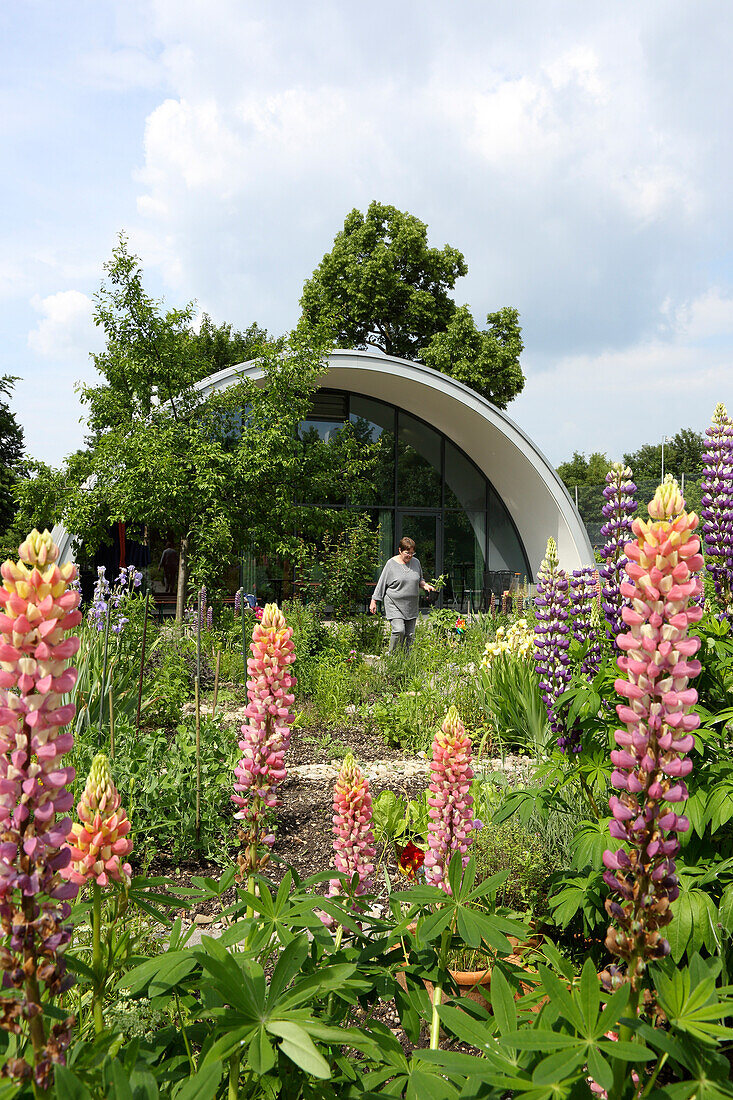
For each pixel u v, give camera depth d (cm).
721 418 336
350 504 2167
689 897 215
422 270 3331
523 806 299
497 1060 131
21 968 121
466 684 836
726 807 230
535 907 330
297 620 1194
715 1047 129
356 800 245
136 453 1356
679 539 139
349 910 206
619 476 334
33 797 121
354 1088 151
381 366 1923
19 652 121
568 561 2125
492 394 3284
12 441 2947
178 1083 145
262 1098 158
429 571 2280
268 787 238
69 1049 143
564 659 320
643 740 138
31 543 127
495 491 2361
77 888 125
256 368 1622
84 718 586
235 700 876
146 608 559
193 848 448
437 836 246
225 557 1380
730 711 251
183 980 168
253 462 1451
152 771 473
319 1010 164
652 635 139
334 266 3262
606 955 286
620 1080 131
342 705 879
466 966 287
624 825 141
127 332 1439
